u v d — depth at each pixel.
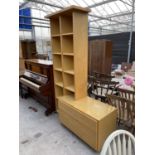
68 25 2.34
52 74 2.79
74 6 1.86
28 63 3.48
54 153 1.93
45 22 7.02
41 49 7.96
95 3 5.38
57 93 2.83
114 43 6.63
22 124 2.63
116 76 3.87
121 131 1.01
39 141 2.17
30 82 3.15
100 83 2.95
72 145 2.07
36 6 5.95
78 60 2.19
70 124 2.25
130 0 5.21
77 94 2.32
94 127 1.78
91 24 9.64
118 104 1.99
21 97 3.91
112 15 7.33
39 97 3.51
